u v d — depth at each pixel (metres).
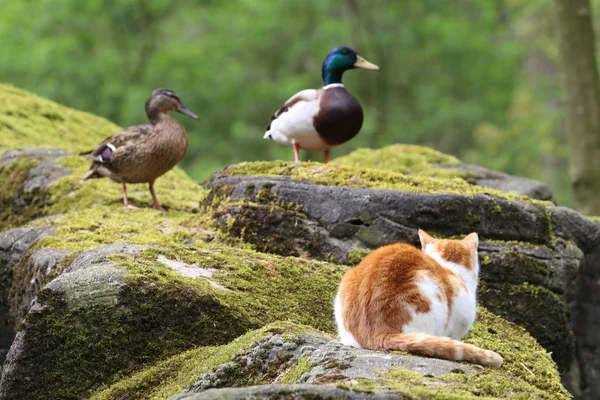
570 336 9.46
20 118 16.53
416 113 38.25
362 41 37.59
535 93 35.31
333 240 9.04
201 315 6.88
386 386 4.95
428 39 37.66
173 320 6.83
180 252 7.91
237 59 36.69
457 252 6.56
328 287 7.81
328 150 11.77
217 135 34.91
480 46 37.03
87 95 33.03
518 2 35.28
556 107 35.59
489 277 8.98
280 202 9.27
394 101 38.75
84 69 32.22
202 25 36.81
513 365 6.96
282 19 35.88
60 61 31.69
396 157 15.14
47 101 17.81
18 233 10.18
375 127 35.47
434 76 38.69
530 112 34.41
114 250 7.85
